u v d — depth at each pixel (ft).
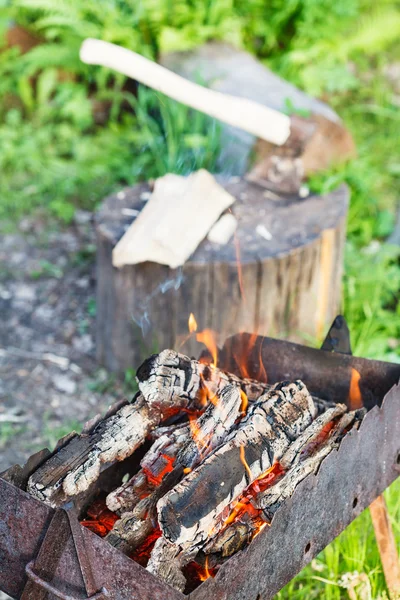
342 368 7.84
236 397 6.63
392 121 18.40
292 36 18.29
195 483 5.95
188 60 15.28
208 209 11.12
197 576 6.26
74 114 17.33
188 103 9.59
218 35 16.24
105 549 5.53
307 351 7.96
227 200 11.30
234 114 9.55
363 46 17.65
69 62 17.44
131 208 12.10
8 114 17.98
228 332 11.04
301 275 11.06
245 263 10.61
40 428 11.23
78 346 12.92
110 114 18.40
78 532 5.56
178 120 15.28
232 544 6.16
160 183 11.86
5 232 15.74
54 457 6.46
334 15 17.74
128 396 11.76
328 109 13.76
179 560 5.99
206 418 6.61
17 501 5.85
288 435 6.63
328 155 13.53
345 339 8.05
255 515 6.33
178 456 6.50
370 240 14.85
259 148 13.33
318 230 11.30
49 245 15.42
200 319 11.00
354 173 14.66
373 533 8.70
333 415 6.95
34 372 12.34
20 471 6.26
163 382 6.82
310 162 13.33
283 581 6.33
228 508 6.14
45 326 13.41
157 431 6.86
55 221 16.07
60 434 11.05
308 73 16.89
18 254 15.16
